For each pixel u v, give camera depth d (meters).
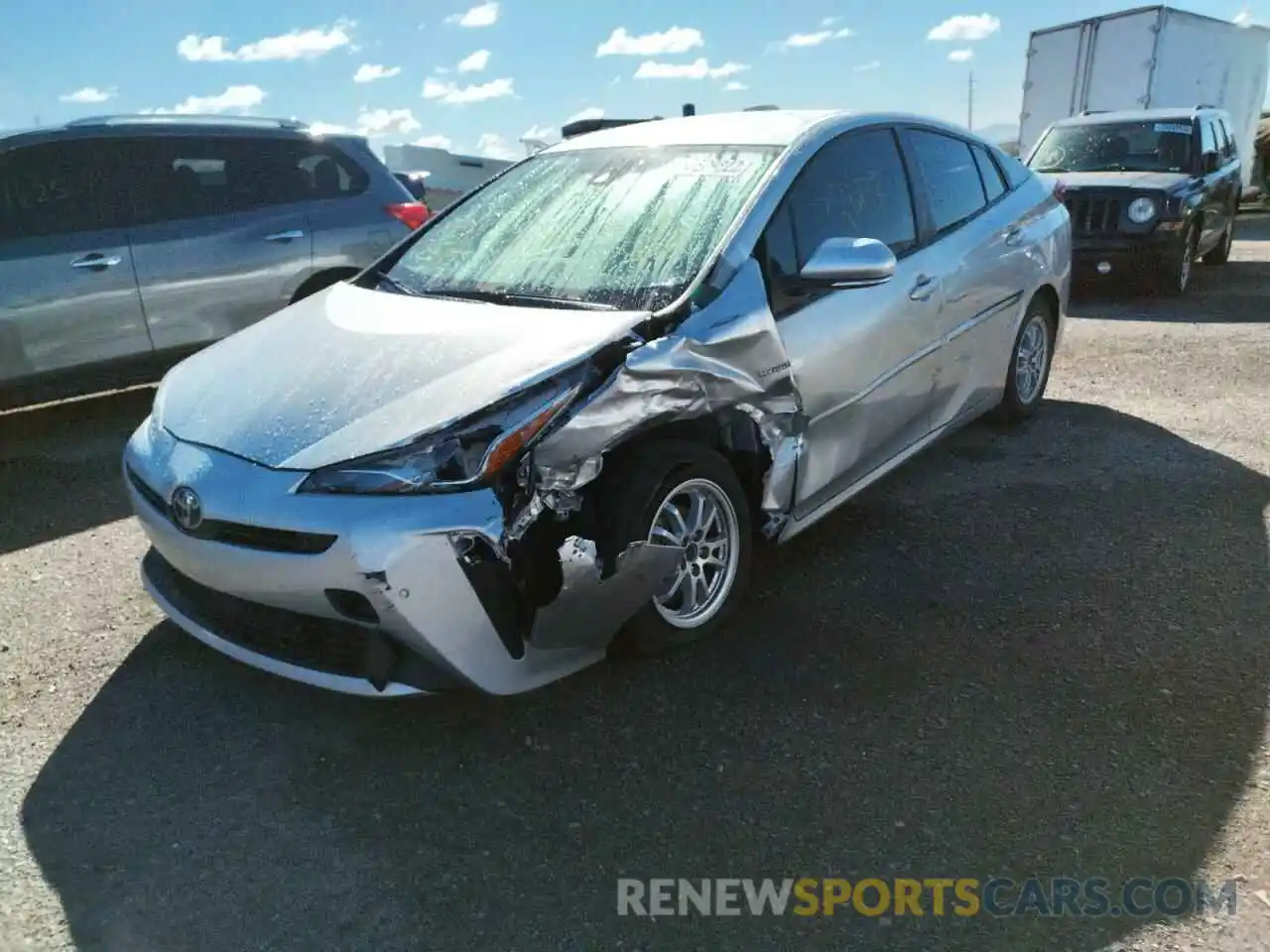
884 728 2.88
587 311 3.19
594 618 2.85
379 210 6.71
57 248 5.60
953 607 3.55
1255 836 2.44
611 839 2.49
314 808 2.62
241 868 2.43
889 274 3.27
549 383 2.76
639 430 2.90
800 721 2.92
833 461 3.67
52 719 3.03
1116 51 14.02
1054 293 5.38
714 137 3.92
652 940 2.20
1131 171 10.19
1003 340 4.86
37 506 4.82
